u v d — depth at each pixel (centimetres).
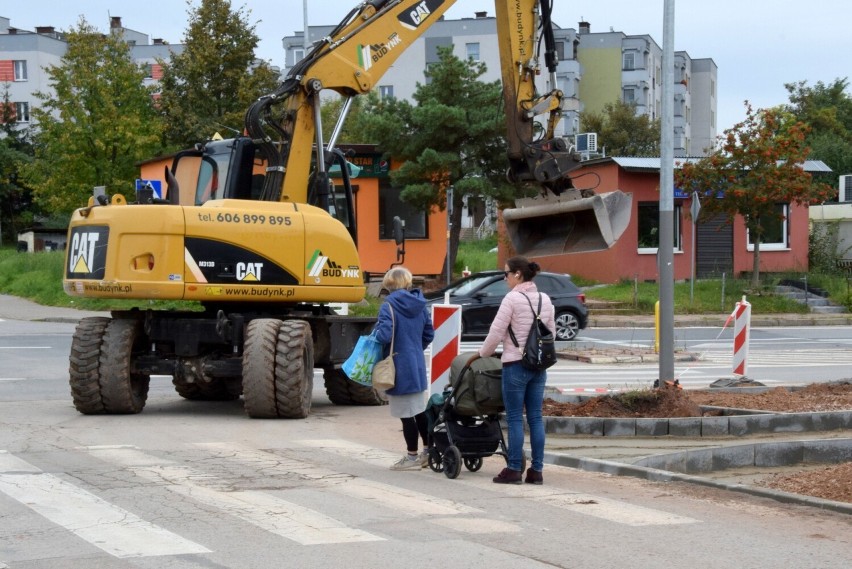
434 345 1126
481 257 4266
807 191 3241
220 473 926
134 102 4912
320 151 1430
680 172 3312
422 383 961
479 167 3562
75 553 638
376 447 1099
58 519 731
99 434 1155
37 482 866
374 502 809
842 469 942
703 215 3384
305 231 1341
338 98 5634
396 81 8044
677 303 3284
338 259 1370
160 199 1331
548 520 750
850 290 3475
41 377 1766
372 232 3688
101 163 4834
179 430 1196
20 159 6819
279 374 1266
